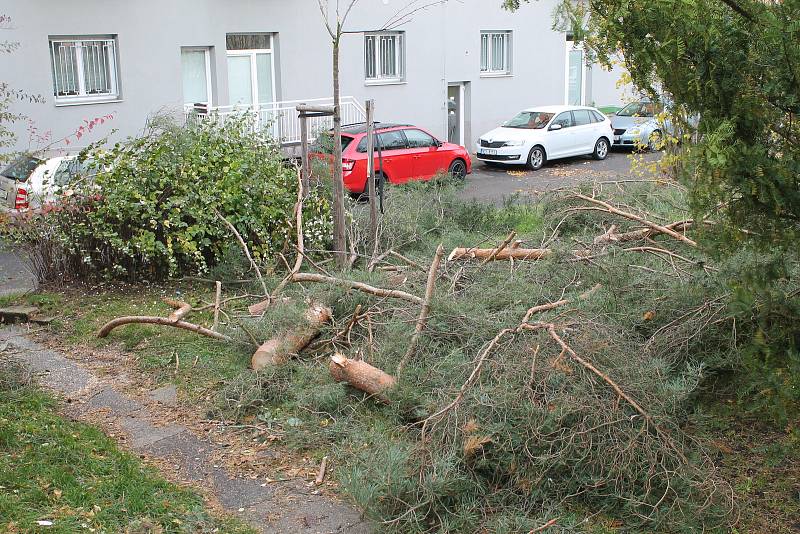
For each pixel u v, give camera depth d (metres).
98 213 9.88
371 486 5.04
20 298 9.82
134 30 18.02
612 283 7.59
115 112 16.91
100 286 10.19
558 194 11.23
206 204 10.00
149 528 5.05
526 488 5.32
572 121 23.78
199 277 10.21
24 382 7.28
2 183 12.59
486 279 8.24
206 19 19.14
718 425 6.38
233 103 20.28
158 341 8.38
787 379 4.53
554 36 26.98
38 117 16.80
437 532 5.06
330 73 21.62
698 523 5.13
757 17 4.11
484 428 5.37
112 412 6.88
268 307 8.14
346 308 7.89
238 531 5.14
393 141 18.19
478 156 23.12
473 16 24.62
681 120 4.35
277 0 20.20
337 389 6.61
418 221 11.37
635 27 4.30
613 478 5.29
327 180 11.15
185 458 6.12
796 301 4.51
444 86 24.33
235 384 7.02
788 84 4.07
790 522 5.23
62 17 16.86
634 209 10.23
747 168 4.00
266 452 6.22
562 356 5.65
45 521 5.03
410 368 6.77
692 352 6.88
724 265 6.48
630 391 5.54
